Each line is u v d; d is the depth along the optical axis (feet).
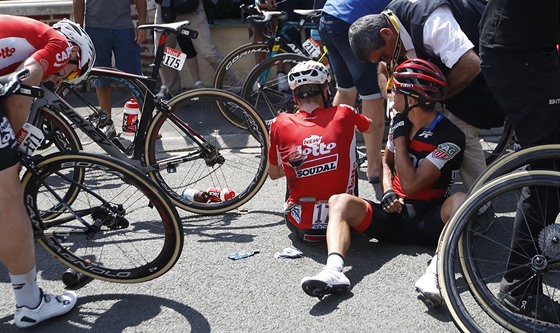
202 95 15.58
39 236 12.11
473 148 14.17
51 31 11.37
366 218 12.97
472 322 9.89
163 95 22.68
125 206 15.64
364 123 13.87
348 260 13.09
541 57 10.43
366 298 11.83
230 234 14.52
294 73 13.69
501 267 12.71
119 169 11.68
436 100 12.83
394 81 13.07
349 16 15.74
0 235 10.78
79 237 14.28
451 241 10.11
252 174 17.90
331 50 16.90
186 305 11.89
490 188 9.96
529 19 10.21
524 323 10.00
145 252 13.66
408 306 11.55
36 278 12.66
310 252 13.56
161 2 23.32
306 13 20.27
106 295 12.30
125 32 20.71
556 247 10.00
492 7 10.68
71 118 13.39
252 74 20.22
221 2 26.45
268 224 14.96
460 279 12.22
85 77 12.76
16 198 10.81
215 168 18.25
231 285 12.46
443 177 13.03
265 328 11.14
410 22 13.24
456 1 13.62
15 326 11.48
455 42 12.89
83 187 12.53
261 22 21.22
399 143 13.04
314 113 13.62
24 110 11.16
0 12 24.85
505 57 10.53
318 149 13.23
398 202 13.15
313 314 11.45
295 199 13.65
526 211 10.74
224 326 11.25
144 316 11.62
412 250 13.34
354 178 13.67
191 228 14.93
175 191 16.30
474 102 13.66
